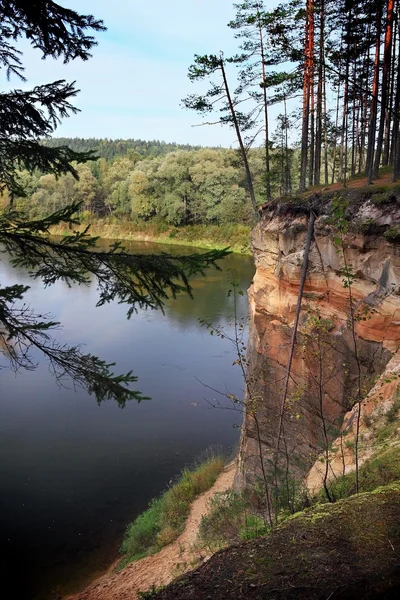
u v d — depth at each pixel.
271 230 13.08
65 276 4.82
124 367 25.31
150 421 19.98
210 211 61.53
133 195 69.88
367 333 10.30
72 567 12.50
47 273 4.76
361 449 7.71
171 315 34.41
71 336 30.23
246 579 3.70
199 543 10.66
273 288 13.14
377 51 17.86
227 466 16.53
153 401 21.72
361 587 3.40
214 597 3.56
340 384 10.64
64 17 4.28
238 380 23.70
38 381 23.80
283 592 3.46
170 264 4.72
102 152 156.25
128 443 18.30
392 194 10.26
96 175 92.31
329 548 3.95
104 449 17.84
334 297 11.32
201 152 66.75
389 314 9.87
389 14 15.48
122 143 169.50
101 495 15.33
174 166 65.25
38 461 17.09
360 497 4.80
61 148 4.51
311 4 15.79
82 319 34.12
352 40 18.30
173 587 3.86
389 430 7.74
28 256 4.76
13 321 4.86
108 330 31.64
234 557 4.11
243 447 12.67
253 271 44.12
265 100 18.48
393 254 9.89
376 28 17.69
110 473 16.44
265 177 22.38
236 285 6.16
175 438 18.70
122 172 78.06
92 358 5.25
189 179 66.88
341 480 6.60
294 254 12.08
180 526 13.02
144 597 3.95
